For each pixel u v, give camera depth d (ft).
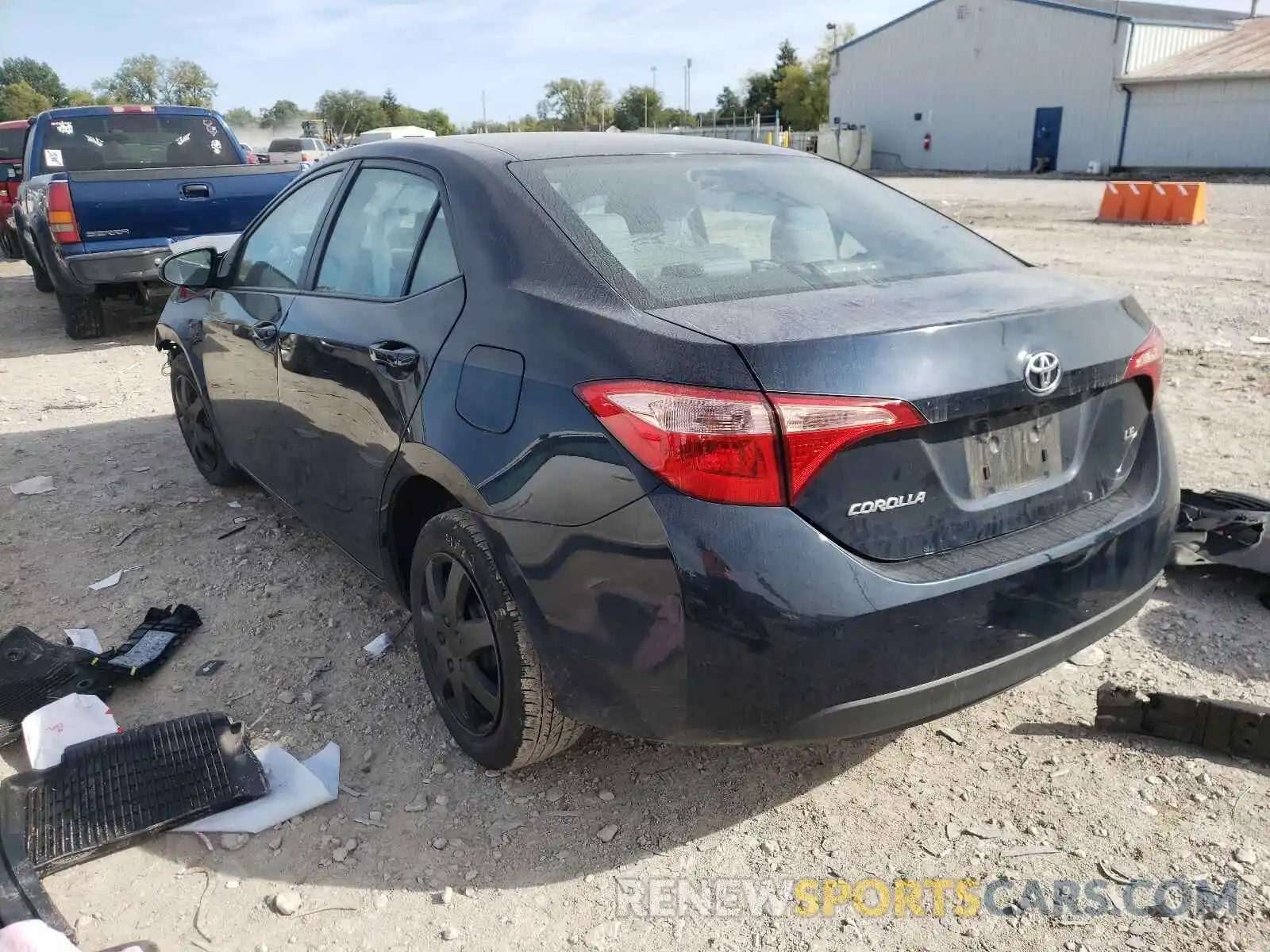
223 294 14.28
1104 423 8.39
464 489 8.36
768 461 6.70
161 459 18.74
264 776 9.09
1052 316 7.73
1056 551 7.68
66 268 27.22
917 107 139.23
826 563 6.82
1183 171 110.83
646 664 7.17
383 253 10.54
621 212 9.01
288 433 12.21
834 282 8.50
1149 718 9.49
